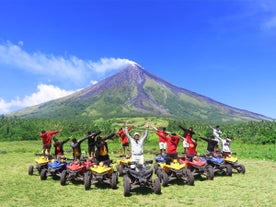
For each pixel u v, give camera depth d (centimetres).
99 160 1625
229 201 1306
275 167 2336
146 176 1421
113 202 1305
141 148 1513
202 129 6625
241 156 3216
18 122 8006
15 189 1569
